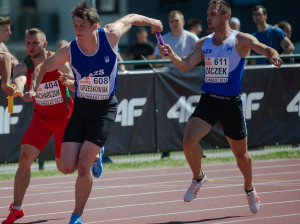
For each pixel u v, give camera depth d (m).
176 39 29.98
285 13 62.94
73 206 19.34
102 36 14.39
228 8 16.42
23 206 19.42
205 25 61.75
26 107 26.84
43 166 27.66
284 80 30.06
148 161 28.78
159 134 28.58
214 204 18.77
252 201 16.75
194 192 17.09
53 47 63.72
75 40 14.48
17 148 26.78
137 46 37.12
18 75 16.19
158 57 30.94
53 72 16.56
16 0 64.50
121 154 27.98
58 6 64.50
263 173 24.94
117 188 22.48
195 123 16.23
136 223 16.39
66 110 17.00
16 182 16.45
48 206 19.41
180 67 16.50
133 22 15.55
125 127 28.05
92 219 17.12
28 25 64.38
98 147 14.52
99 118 14.79
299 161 28.00
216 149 29.33
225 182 23.00
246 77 29.47
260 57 30.33
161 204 19.11
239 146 16.50
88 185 14.41
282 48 31.83
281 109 30.08
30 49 16.27
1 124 26.50
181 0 61.81
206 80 16.67
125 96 27.94
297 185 21.89
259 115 29.73
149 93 28.36
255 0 62.59
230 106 16.27
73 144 14.66
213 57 16.44
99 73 14.54
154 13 62.00
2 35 19.39
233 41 16.27
